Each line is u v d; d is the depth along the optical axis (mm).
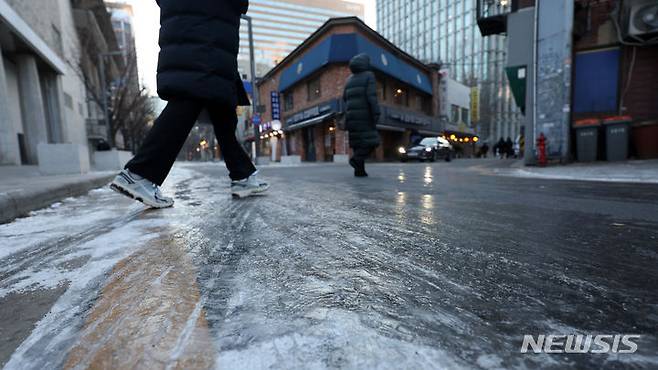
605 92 7430
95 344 637
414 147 16062
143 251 1258
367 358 574
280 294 851
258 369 549
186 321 716
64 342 646
